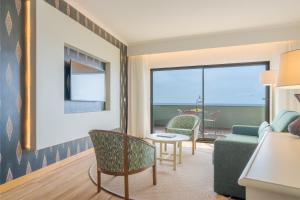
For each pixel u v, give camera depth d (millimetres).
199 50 5234
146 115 5648
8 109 2404
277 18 3961
